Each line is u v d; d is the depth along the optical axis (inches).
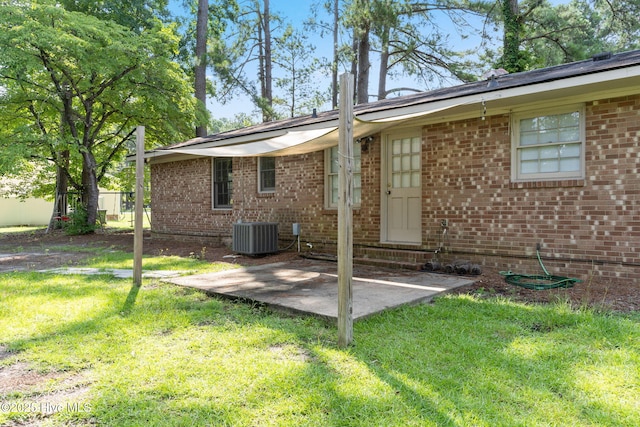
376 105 368.8
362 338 160.2
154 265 355.6
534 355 139.9
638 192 236.1
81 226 688.4
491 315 187.5
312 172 407.2
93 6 720.3
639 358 134.0
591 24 736.3
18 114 706.2
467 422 101.3
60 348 154.6
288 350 151.1
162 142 781.3
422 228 327.9
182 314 196.9
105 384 124.6
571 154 263.3
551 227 267.3
